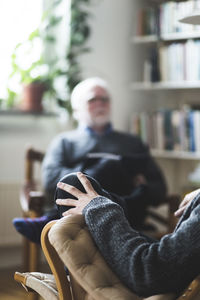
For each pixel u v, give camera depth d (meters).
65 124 4.16
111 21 4.32
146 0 4.40
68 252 1.56
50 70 4.07
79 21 4.06
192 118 3.93
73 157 3.47
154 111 4.42
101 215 1.58
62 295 1.65
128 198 3.08
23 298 3.23
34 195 2.89
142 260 1.47
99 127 3.58
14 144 3.95
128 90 4.39
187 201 1.86
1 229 3.82
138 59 4.41
